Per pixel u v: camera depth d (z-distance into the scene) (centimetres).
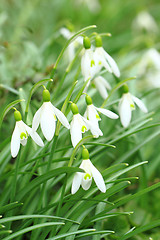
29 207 54
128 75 76
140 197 59
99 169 62
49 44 73
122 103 53
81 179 46
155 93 80
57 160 50
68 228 50
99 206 52
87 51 51
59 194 53
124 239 50
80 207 51
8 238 47
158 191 61
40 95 64
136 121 60
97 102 65
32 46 69
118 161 57
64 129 56
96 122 48
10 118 63
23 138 46
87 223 51
